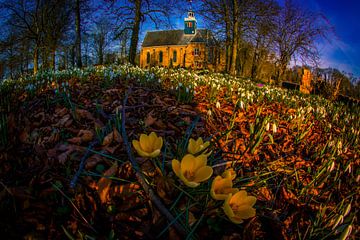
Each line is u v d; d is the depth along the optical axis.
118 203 1.35
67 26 23.33
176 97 3.72
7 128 2.06
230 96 4.32
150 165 1.66
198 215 1.32
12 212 1.19
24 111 2.90
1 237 1.06
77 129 2.29
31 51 22.23
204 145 1.26
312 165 2.28
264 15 17.75
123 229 1.22
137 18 16.19
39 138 2.10
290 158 2.32
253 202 1.04
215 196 1.01
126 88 4.14
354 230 1.38
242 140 2.42
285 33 20.55
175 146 2.04
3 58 20.59
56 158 1.74
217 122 2.86
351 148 2.89
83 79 5.22
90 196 1.34
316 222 1.35
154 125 2.51
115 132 2.01
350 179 2.05
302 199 1.77
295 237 1.39
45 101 3.22
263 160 2.15
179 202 1.35
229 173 1.08
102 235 1.17
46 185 1.43
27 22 21.20
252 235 1.25
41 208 1.24
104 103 3.18
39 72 7.11
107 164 1.70
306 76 11.70
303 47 19.28
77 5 16.52
